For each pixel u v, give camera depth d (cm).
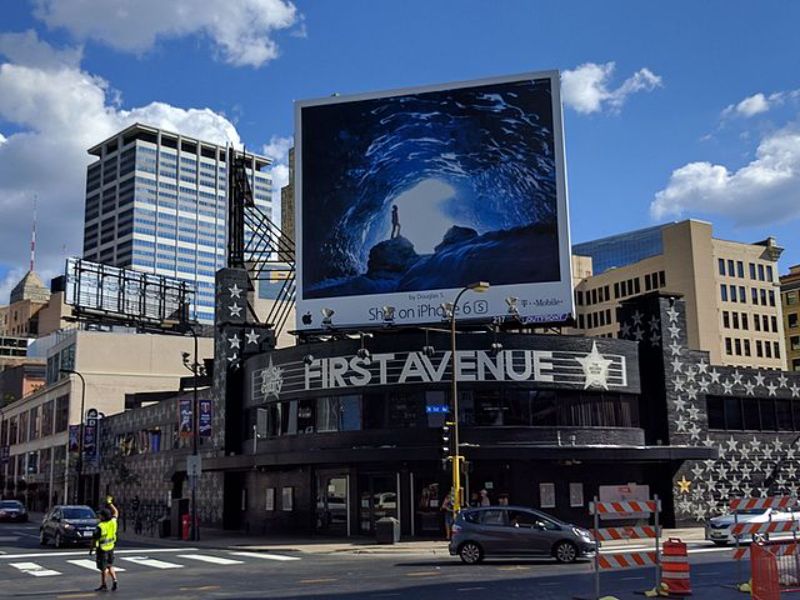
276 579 2383
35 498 8988
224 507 5031
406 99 4694
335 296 4569
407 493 3931
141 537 4512
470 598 1902
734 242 13950
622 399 4212
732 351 13462
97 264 8281
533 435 3941
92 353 8344
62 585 2333
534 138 4512
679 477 4288
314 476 4241
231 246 5444
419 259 4516
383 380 4028
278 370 4409
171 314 8819
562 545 2708
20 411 10306
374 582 2258
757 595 1773
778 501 2080
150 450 6569
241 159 5544
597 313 14950
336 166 4700
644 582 2195
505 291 4388
